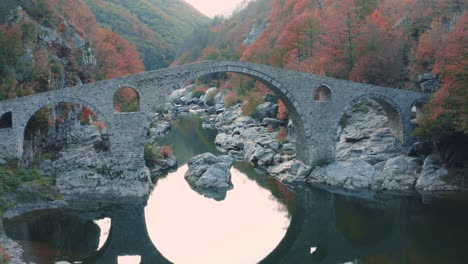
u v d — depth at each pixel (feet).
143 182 145.18
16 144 130.31
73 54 191.52
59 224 121.39
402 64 193.16
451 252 103.30
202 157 174.50
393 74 191.31
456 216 124.98
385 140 168.45
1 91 136.05
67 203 131.03
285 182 165.89
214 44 515.09
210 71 151.94
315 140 163.12
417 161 157.79
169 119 312.09
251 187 161.48
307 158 163.94
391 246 110.42
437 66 167.22
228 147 220.84
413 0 233.14
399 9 238.07
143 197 141.18
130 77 143.43
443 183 145.79
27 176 129.29
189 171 170.60
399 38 201.36
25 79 148.66
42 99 133.39
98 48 248.32
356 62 200.85
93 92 139.64
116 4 601.62
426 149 160.15
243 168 186.91
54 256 100.83
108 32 286.87
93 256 105.91
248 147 206.90
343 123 185.57
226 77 408.26
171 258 108.78
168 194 151.94
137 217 132.05
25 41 157.28
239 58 392.06
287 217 134.92
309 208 140.26
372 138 170.60
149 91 146.00
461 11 202.59
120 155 144.15
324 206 140.67
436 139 148.87
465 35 148.97
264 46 307.99
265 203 145.48
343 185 155.33
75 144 157.07
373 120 178.70
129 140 144.66
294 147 183.73
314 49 239.91
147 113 146.10
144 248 113.70
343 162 164.04
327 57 211.61
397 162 157.38
